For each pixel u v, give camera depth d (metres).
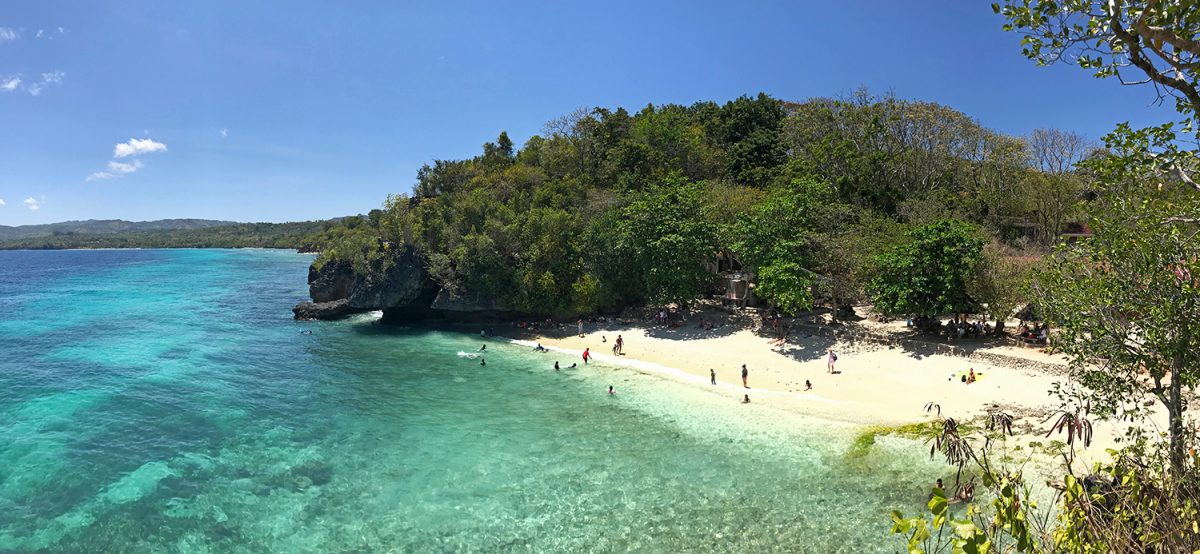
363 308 73.38
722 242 60.16
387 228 71.50
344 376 46.53
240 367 49.56
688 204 60.16
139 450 31.42
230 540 23.19
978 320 49.47
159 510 25.27
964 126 73.00
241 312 82.50
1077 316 15.40
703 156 89.88
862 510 24.98
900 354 44.03
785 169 76.12
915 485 26.80
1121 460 10.44
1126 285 14.38
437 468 29.45
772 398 38.75
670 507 25.55
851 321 53.94
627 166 86.19
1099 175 14.96
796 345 49.12
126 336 63.78
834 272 54.25
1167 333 13.73
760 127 97.00
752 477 28.12
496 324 66.88
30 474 28.19
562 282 64.75
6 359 52.47
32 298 100.62
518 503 25.98
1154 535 7.80
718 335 54.22
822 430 33.19
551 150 101.62
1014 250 51.47
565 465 29.69
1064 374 35.72
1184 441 11.91
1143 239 14.02
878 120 72.44
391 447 32.06
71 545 22.67
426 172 98.44
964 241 43.12
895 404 36.06
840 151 71.81
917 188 73.75
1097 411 15.23
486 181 88.44
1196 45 8.75
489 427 35.00
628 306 66.75
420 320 70.38
